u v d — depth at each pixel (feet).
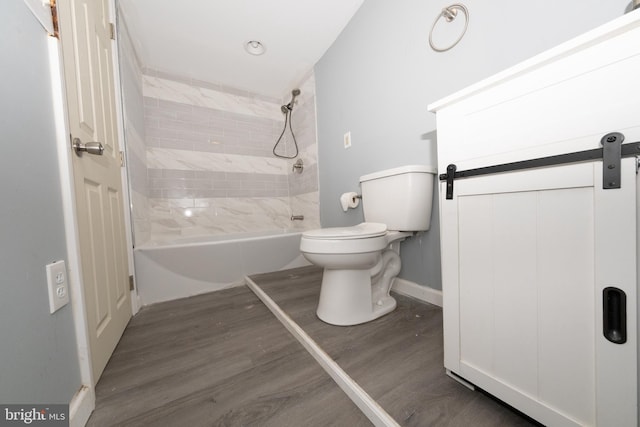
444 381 2.36
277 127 8.84
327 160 6.56
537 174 1.67
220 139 7.86
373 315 3.61
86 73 2.81
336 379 2.52
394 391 2.24
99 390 2.47
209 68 7.12
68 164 2.10
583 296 1.51
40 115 1.85
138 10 5.01
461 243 2.16
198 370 2.75
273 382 2.54
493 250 1.94
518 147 1.76
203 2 4.91
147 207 6.36
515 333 1.84
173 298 4.95
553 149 1.60
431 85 3.85
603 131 1.41
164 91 7.08
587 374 1.52
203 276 5.30
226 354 3.05
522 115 1.73
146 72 6.85
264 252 6.11
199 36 5.85
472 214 2.07
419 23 3.97
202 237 6.89
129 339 3.45
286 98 8.58
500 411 2.03
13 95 1.58
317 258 3.32
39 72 1.86
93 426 2.06
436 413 2.01
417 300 4.28
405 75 4.25
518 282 1.81
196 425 2.05
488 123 1.93
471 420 1.95
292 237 6.50
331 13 5.32
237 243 5.74
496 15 3.06
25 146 1.67
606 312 1.42
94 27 3.21
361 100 5.27
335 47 6.06
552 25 2.64
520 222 1.78
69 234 2.12
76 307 2.15
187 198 7.35
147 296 4.68
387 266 4.23
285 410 2.18
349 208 5.78
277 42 6.13
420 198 3.84
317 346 2.96
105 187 3.22
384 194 4.18
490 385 2.01
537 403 1.74
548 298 1.66
